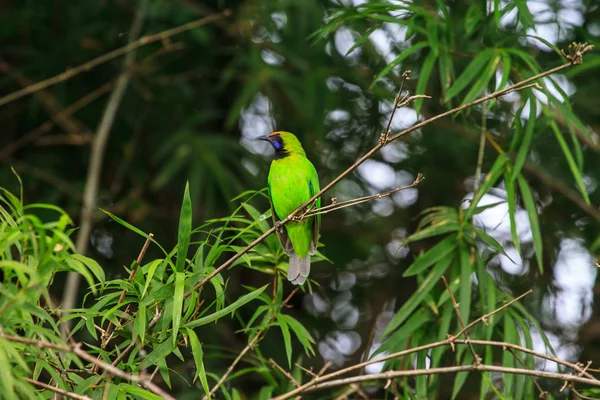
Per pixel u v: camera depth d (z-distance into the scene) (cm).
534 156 1289
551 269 1234
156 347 647
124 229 1278
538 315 1211
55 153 1345
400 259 1396
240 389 1209
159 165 1350
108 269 1231
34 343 517
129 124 1351
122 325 704
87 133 1270
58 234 533
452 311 834
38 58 1305
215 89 1383
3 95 1348
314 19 1235
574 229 1270
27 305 564
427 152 1343
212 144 1229
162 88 1334
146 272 662
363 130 1393
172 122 1331
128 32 1357
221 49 1367
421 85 874
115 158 1348
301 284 812
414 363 937
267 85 1286
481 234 856
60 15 1314
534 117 870
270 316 788
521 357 813
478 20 974
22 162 1277
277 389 875
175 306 607
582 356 1206
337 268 1377
